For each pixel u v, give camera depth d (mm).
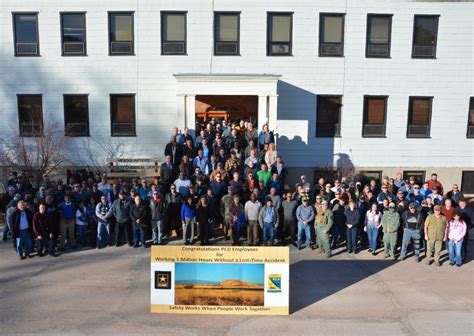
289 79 19922
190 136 16891
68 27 19578
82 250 13734
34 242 13781
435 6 19750
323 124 20359
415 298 10453
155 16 19438
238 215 13945
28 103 20016
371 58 19953
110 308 9789
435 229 12586
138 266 12359
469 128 20625
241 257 9555
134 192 14195
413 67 20109
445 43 20016
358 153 20500
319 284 11289
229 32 19703
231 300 9602
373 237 13641
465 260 13188
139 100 19891
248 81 18656
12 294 10469
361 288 11047
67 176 19938
